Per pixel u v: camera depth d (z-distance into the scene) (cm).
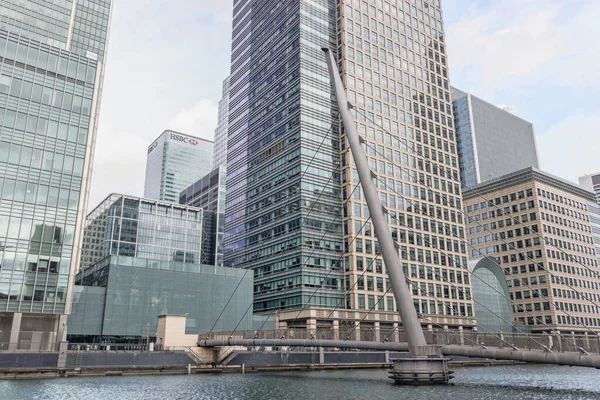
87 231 17100
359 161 4531
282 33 11731
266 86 12088
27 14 8562
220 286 8844
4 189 6153
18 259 6081
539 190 14475
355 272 9688
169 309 8200
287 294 9675
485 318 11762
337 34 11456
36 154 6500
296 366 6769
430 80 12731
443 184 11931
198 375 5706
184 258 16525
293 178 10269
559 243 14312
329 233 10019
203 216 18575
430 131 12175
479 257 12562
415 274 10475
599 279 15275
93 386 4206
